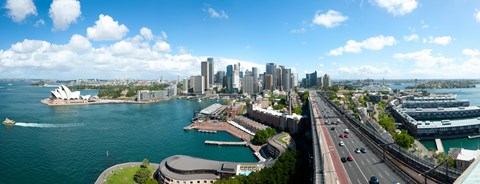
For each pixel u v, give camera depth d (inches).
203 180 7810.0
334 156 6392.7
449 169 4936.0
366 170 5433.1
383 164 5792.3
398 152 6264.8
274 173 6756.9
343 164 5807.1
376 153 6599.4
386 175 5147.6
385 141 7313.0
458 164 7396.7
